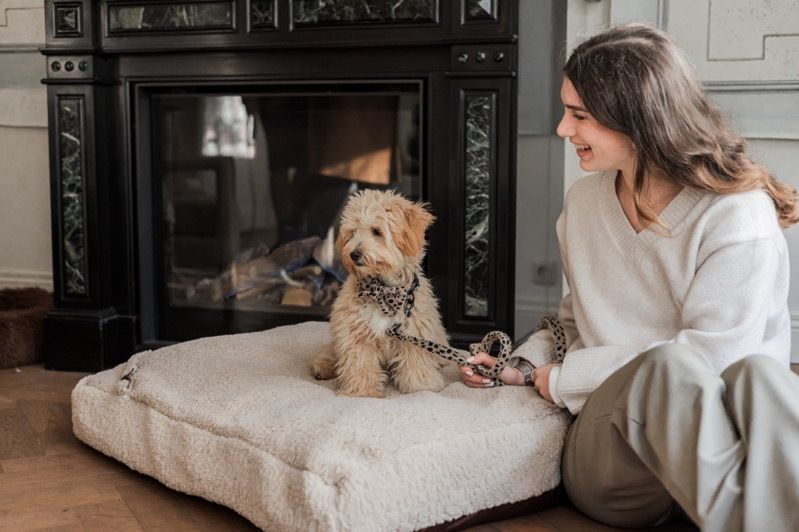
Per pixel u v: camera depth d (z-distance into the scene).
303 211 2.99
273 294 3.05
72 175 2.90
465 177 2.60
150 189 2.98
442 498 1.60
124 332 3.00
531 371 1.86
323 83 2.74
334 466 1.52
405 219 1.95
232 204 3.01
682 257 1.62
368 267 1.90
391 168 2.83
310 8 2.68
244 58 2.79
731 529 1.32
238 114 2.94
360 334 1.98
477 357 1.92
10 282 3.60
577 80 1.62
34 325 3.04
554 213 3.03
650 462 1.42
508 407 1.75
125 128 2.92
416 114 2.76
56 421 2.38
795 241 2.93
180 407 1.86
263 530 1.61
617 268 1.72
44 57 3.44
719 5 2.88
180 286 3.06
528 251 2.77
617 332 1.72
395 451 1.56
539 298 2.91
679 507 1.65
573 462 1.68
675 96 1.57
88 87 2.85
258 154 2.96
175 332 3.06
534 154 2.78
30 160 3.53
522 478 1.71
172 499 1.86
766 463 1.29
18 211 3.56
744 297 1.55
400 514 1.54
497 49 2.53
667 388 1.38
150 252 3.01
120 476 1.98
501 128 2.56
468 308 2.65
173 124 2.97
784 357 1.68
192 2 2.77
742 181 1.58
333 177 2.92
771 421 1.30
